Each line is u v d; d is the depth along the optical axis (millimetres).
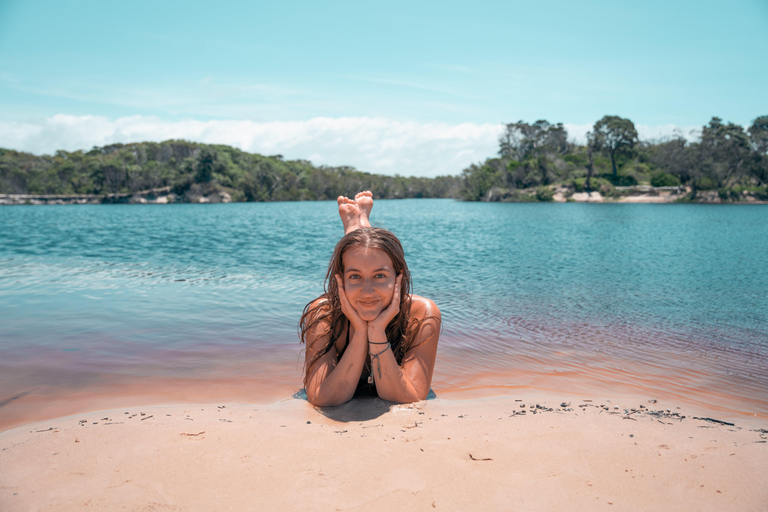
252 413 2160
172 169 114938
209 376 2873
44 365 3051
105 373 2906
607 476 1472
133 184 112062
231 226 25484
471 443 1734
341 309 2334
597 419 2078
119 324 4184
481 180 104375
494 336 4039
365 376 2633
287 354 3348
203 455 1630
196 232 20422
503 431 1876
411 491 1376
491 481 1436
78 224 27266
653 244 14875
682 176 82875
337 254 2234
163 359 3215
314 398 2287
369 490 1385
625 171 95938
